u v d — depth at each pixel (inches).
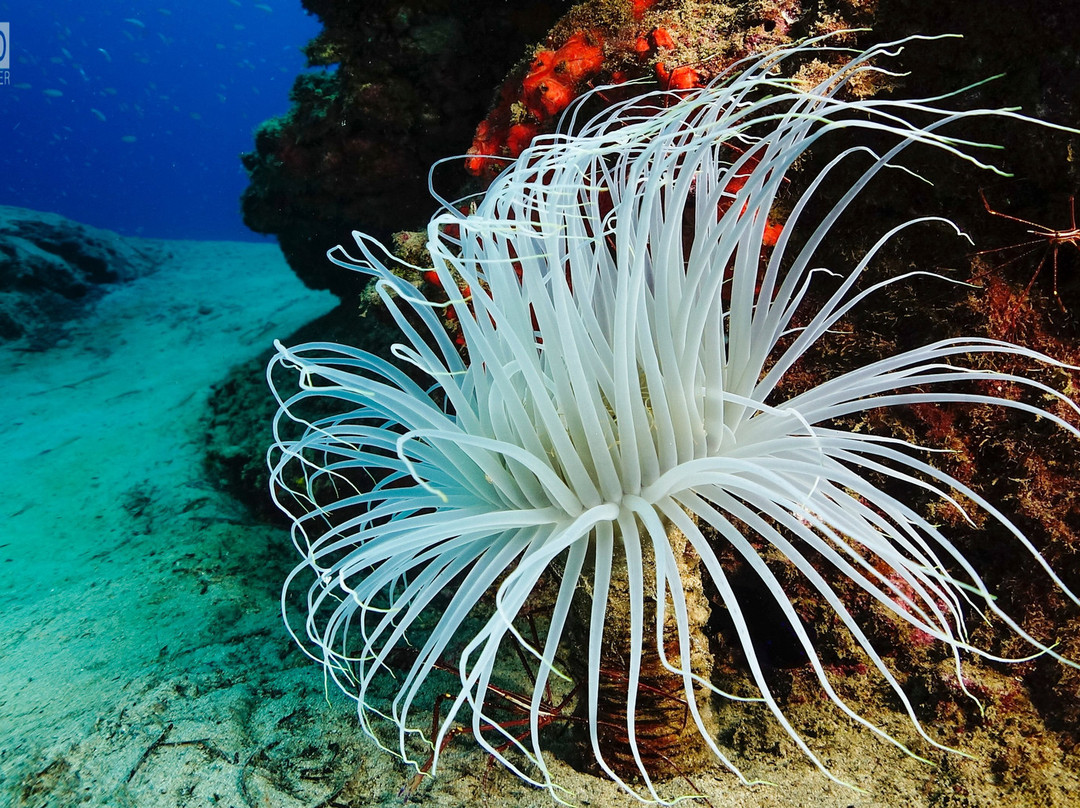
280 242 46.1
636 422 14.3
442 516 15.3
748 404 13.7
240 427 40.7
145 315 73.1
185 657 22.8
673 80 17.7
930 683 17.6
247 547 30.6
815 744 17.6
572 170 14.6
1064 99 15.2
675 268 15.0
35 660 23.8
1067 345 16.5
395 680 21.1
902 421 17.9
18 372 61.1
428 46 28.1
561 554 15.4
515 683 20.5
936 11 15.7
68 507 36.8
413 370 24.7
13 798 18.2
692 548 15.8
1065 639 16.7
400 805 16.6
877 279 17.9
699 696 16.2
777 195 18.0
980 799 15.8
